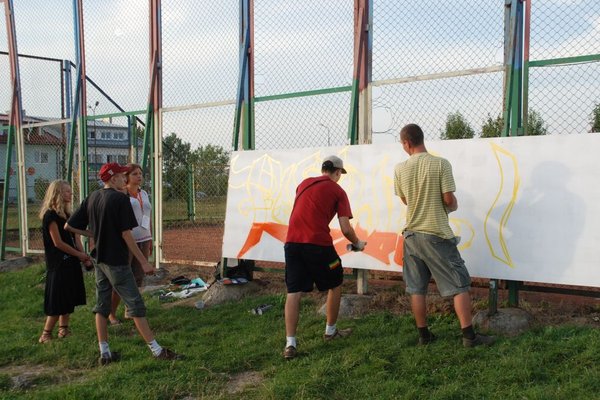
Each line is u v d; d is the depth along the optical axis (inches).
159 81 347.6
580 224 196.4
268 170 278.1
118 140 520.1
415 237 187.3
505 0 225.8
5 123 814.5
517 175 209.3
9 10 434.6
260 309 244.5
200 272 337.1
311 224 195.9
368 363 176.6
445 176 183.6
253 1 298.7
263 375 178.9
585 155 197.8
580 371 158.2
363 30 262.1
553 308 211.6
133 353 202.5
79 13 385.1
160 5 344.8
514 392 149.5
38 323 258.7
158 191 350.3
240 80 299.4
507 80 223.6
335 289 199.5
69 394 165.6
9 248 444.1
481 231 213.8
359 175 250.1
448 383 158.4
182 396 166.9
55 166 454.6
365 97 262.5
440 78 242.7
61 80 441.7
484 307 220.2
